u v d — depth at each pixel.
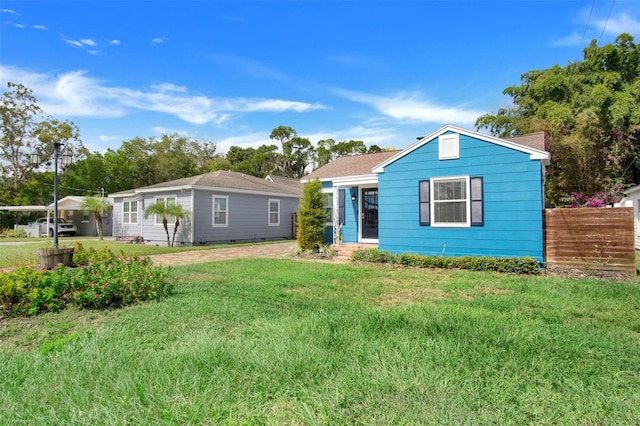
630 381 2.80
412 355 3.21
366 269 8.80
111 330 4.12
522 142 11.12
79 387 2.72
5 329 4.34
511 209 8.92
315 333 3.82
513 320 4.36
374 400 2.49
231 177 20.70
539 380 2.79
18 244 18.42
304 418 2.29
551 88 20.06
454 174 9.71
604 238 8.16
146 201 19.17
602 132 16.94
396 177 10.65
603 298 5.61
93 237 24.81
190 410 2.38
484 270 8.59
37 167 30.73
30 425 2.25
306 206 12.72
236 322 4.40
